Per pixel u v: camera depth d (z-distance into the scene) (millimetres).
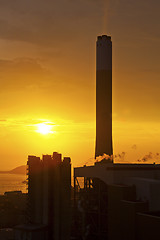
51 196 121312
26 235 110125
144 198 77812
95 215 102625
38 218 124625
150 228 65312
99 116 148500
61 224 120500
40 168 128875
